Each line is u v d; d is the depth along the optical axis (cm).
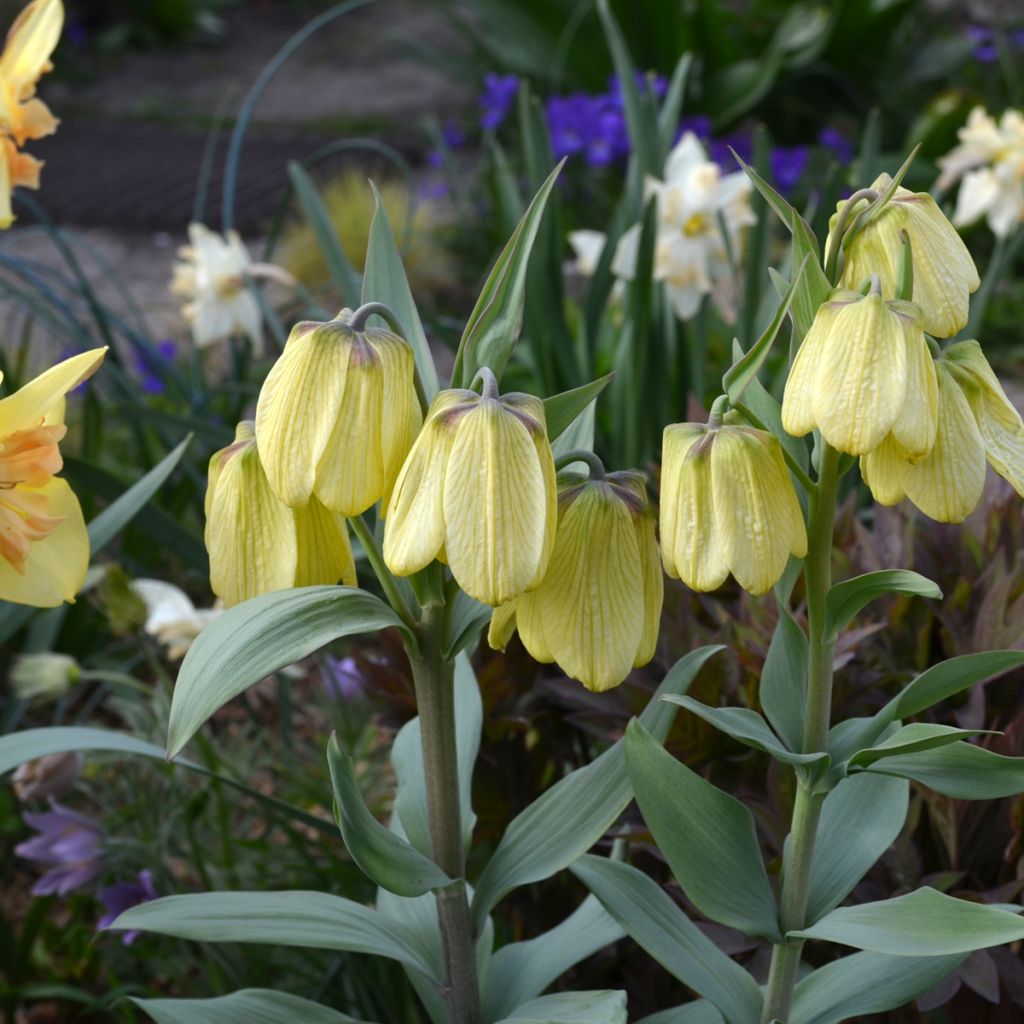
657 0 269
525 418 58
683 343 126
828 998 67
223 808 88
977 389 59
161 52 401
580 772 65
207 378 177
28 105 75
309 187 117
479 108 310
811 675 62
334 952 87
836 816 67
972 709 75
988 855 76
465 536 57
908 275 57
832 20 268
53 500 65
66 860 88
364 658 83
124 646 128
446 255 229
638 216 125
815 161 241
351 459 58
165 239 251
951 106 234
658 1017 70
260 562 62
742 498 59
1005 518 82
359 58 387
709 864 64
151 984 99
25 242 253
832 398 57
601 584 60
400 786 70
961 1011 74
